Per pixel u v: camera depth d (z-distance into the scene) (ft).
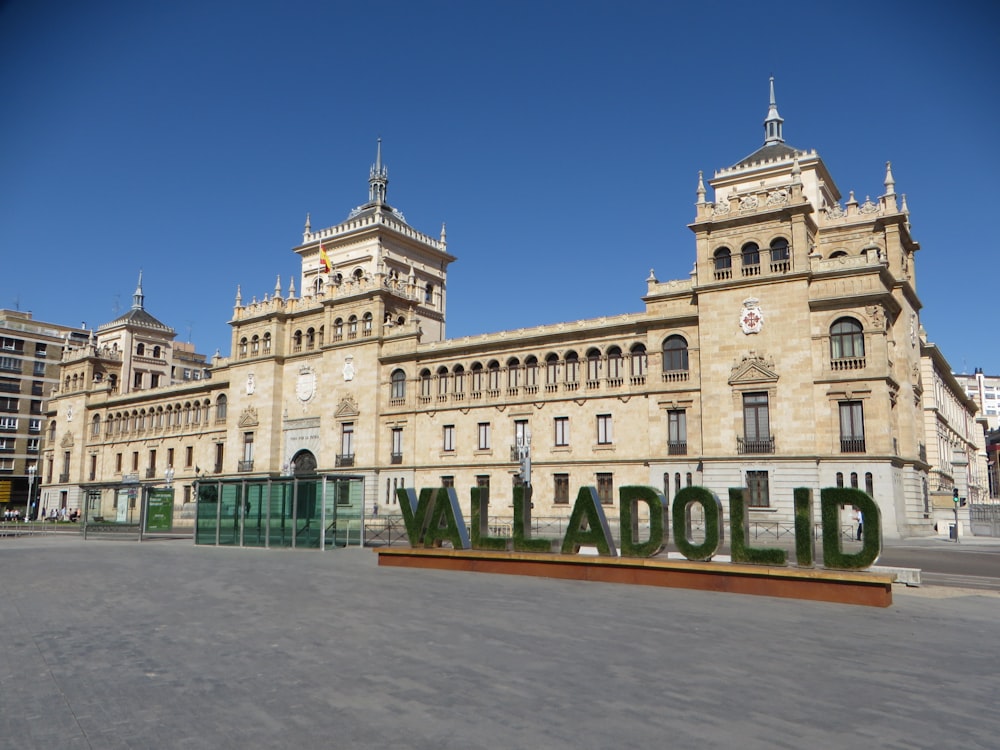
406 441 235.20
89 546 153.69
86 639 50.55
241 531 151.74
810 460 168.86
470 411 224.94
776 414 173.88
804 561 72.59
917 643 49.57
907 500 174.29
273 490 148.36
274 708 34.88
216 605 65.26
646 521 189.67
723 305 183.11
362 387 245.65
